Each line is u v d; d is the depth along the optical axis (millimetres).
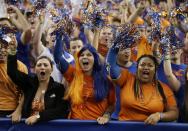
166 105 12227
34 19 14945
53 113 12258
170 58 13344
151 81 12406
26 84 12734
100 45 14688
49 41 15164
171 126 11922
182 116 12359
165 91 12352
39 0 14117
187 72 12375
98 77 12633
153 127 11945
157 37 13109
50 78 12750
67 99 12609
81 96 12484
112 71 12352
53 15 13602
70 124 12180
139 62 12391
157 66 12719
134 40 12586
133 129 12023
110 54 12453
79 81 12617
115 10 17984
